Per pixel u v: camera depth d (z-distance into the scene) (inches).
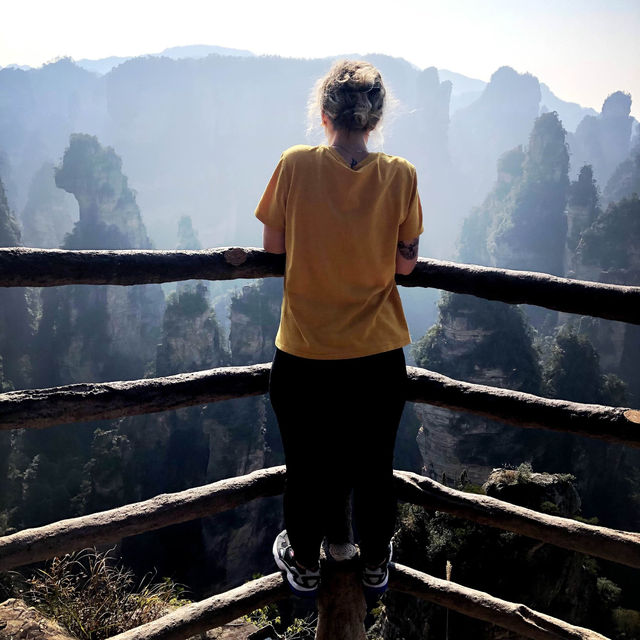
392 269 65.9
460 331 2012.8
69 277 67.6
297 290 64.9
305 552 71.3
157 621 76.7
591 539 77.7
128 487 1847.9
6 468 1862.7
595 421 74.4
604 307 74.3
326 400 64.8
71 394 69.2
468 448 1739.7
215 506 78.9
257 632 124.8
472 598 83.0
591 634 78.2
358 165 62.6
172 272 72.0
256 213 66.2
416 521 652.7
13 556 67.0
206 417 1913.1
